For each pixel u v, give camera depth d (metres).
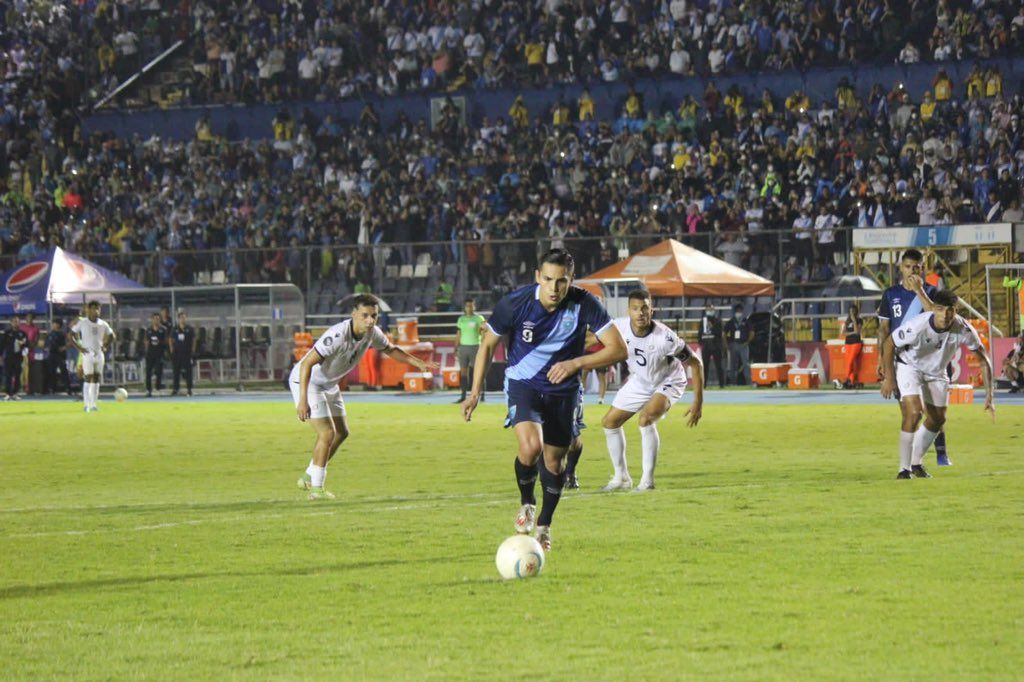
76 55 135.00
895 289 36.19
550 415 23.39
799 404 69.56
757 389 84.00
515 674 15.17
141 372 95.69
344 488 35.19
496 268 92.38
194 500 33.12
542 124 116.50
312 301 96.31
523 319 23.16
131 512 30.59
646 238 90.62
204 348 94.56
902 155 100.00
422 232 107.81
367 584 20.78
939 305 34.06
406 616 18.38
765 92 109.75
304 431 57.44
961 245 82.81
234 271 98.06
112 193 121.62
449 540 25.31
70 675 15.38
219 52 130.50
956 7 109.50
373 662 15.82
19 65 133.62
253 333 93.88
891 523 26.47
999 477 34.72
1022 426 52.66
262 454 46.47
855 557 22.55
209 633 17.48
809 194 98.56
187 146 126.44
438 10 125.31
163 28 135.50
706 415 62.28
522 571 20.97
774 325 85.31
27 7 136.50
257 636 17.27
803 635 16.89
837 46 111.81
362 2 128.00
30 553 24.33
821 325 86.25
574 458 34.06
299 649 16.53
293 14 130.12
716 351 85.62
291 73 127.88
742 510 28.89
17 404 85.00
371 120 121.56
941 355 34.72
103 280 96.00
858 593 19.47
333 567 22.41
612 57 118.31
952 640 16.52
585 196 104.31
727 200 100.06
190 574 21.95
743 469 38.34
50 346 96.31
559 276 22.62
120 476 39.69
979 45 107.25
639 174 107.19
